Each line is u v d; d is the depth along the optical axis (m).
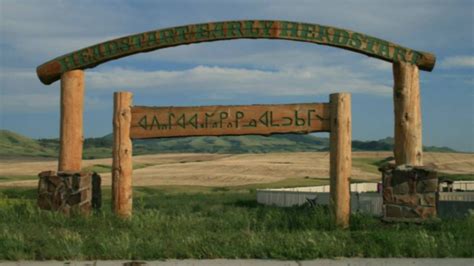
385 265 8.16
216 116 12.08
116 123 12.21
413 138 11.66
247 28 11.87
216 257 8.60
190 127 12.12
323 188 40.19
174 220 11.40
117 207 12.09
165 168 81.69
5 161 146.12
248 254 8.63
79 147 12.62
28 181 60.09
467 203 18.97
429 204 11.29
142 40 12.15
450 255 8.64
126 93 12.24
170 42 12.06
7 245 8.84
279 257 8.50
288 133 11.99
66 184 12.30
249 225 10.99
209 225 11.25
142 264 8.19
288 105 11.94
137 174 71.19
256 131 11.98
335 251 8.66
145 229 10.57
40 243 9.14
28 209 12.02
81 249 8.72
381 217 11.83
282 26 11.82
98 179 12.95
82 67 12.57
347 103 11.65
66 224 11.07
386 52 11.77
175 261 8.33
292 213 12.16
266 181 62.91
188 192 45.06
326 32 11.80
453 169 92.00
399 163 11.72
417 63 11.76
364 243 9.04
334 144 11.63
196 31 11.98
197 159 124.62
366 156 118.88
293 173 75.50
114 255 8.54
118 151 12.18
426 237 9.09
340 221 11.34
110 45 12.31
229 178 65.81
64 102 12.53
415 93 11.73
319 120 11.82
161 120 12.18
